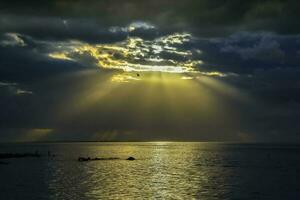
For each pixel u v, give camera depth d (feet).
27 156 510.58
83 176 279.28
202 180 259.60
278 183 244.01
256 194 199.72
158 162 432.25
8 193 199.41
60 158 485.15
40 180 253.24
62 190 209.26
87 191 205.77
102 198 184.65
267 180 260.42
